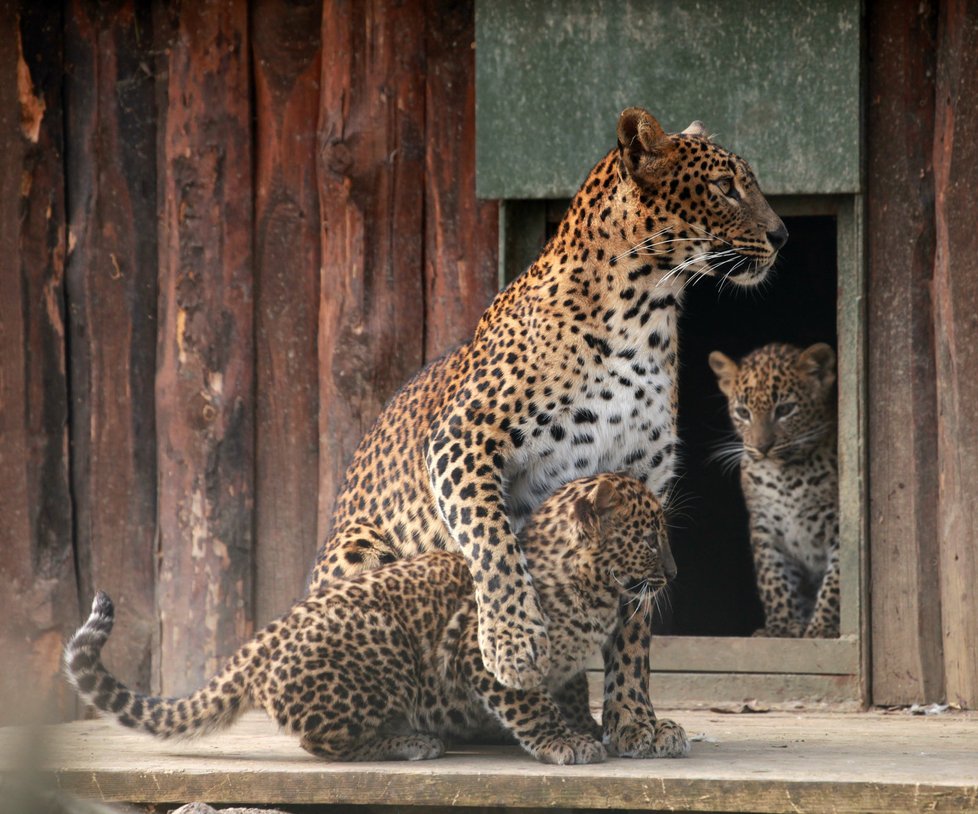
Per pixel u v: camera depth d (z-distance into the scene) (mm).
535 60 11609
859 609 11445
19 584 12289
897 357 11547
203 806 7133
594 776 7102
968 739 9094
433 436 8594
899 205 11547
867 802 6938
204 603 12234
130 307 12492
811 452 14969
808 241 17922
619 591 8141
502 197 11656
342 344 12078
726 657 11594
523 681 7688
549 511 8242
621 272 8492
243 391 12289
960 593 11234
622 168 8461
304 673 7633
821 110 11312
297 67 12344
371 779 7242
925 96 11539
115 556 12445
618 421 8578
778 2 11336
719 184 8500
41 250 12484
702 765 7613
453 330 12023
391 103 12102
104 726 10328
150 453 12516
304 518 12250
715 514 18500
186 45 12391
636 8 11492
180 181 12359
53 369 12484
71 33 12586
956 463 11258
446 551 8430
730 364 15633
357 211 12094
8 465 12359
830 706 11391
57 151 12555
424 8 12156
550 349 8453
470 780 7168
